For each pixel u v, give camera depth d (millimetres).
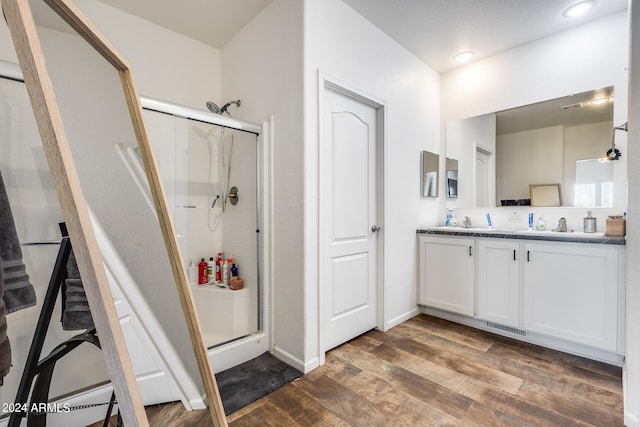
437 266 2646
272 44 1994
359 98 2193
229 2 2012
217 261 2326
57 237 906
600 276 1814
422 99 2834
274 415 1411
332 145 2062
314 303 1842
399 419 1376
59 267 905
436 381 1680
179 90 2373
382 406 1469
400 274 2584
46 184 904
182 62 2389
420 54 2699
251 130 2027
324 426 1335
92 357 878
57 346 907
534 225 2479
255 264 2121
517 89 2582
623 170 2084
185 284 1151
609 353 1836
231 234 2354
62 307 909
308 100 1780
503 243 2232
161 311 1021
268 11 2031
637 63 1301
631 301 1315
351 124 2195
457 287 2506
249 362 1917
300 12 1778
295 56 1815
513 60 2602
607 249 1788
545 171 2439
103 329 682
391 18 2180
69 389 889
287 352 1913
